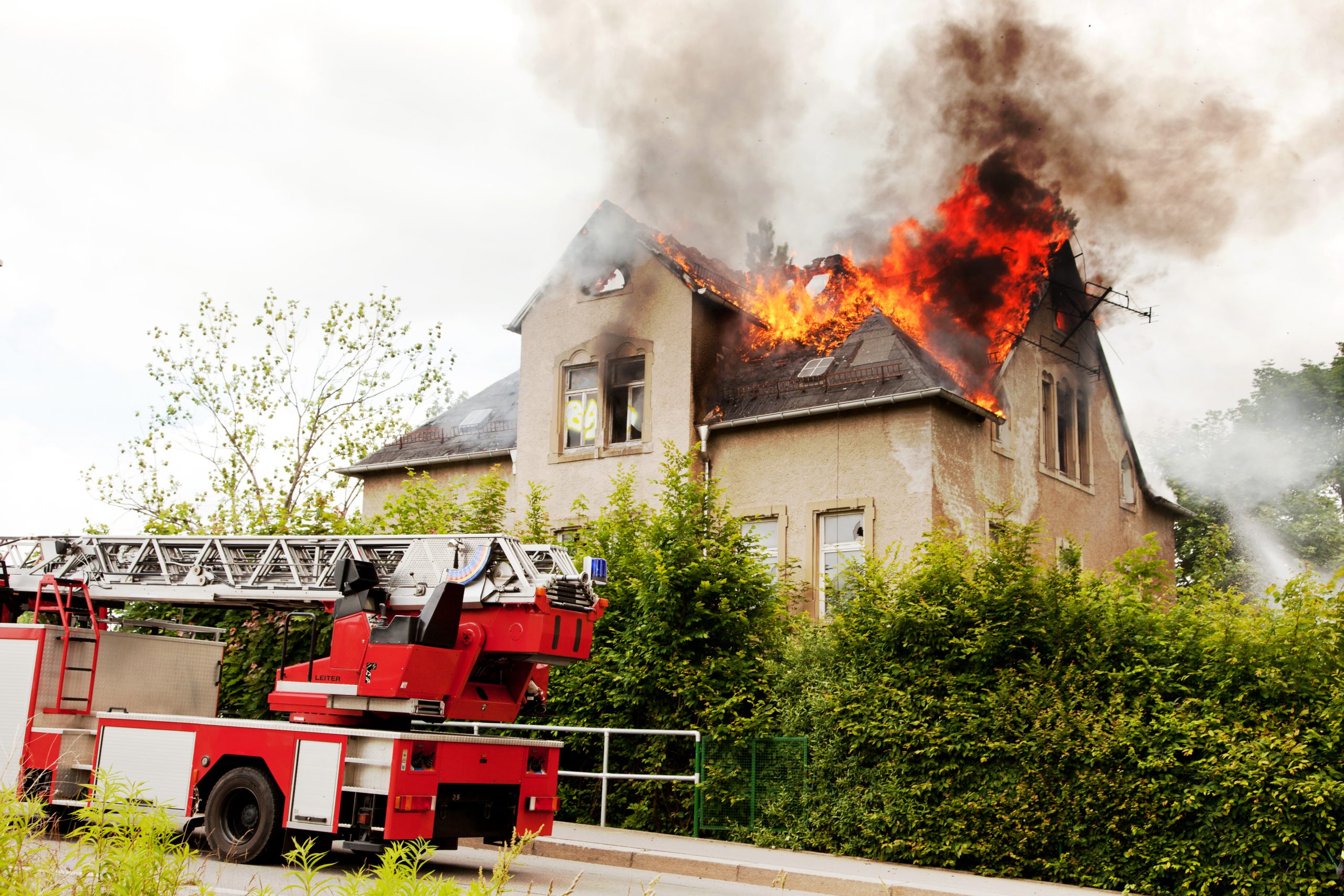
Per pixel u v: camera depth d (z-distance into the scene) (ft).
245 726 32.45
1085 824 34.24
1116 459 81.30
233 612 49.42
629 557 47.60
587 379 72.02
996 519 43.75
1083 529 75.20
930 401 60.03
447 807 32.04
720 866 35.01
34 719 35.53
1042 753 35.19
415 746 30.68
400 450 82.23
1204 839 32.12
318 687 33.01
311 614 37.01
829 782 40.11
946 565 40.09
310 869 14.85
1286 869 30.76
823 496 62.39
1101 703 35.17
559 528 69.36
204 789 32.96
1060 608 37.32
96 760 34.35
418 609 33.47
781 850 39.34
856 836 38.91
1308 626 32.60
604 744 44.55
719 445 66.80
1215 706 33.32
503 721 34.04
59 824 35.55
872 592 41.06
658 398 68.08
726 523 48.26
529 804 34.27
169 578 38.06
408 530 53.21
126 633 38.68
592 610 34.27
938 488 59.47
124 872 14.24
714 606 45.68
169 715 35.86
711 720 43.24
